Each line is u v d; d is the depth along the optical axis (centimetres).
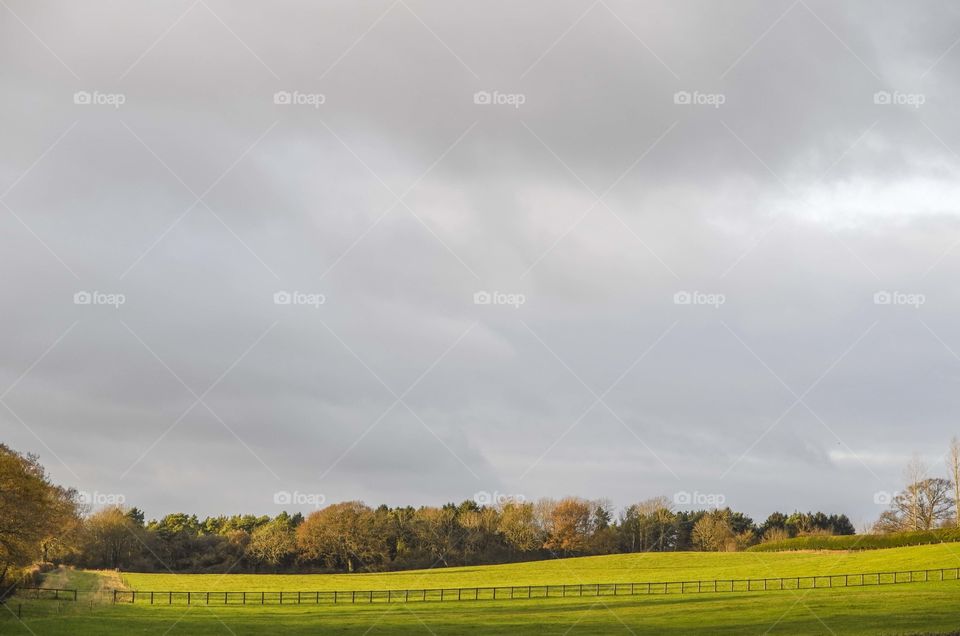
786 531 19225
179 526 16612
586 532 16938
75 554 12075
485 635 6688
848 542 13100
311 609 8406
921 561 9931
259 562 15050
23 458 8225
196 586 11269
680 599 8406
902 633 6003
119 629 7006
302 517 17550
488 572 13175
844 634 6100
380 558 15425
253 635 6769
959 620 6444
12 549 7631
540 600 8794
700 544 17712
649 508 17750
